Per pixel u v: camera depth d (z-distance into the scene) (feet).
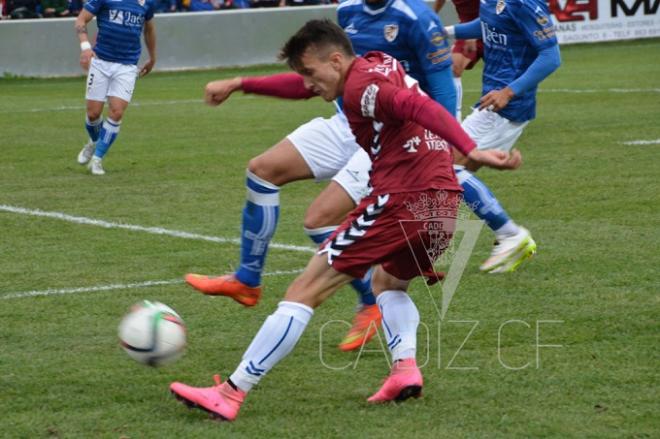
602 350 38.99
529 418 32.50
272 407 34.04
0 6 185.98
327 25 33.04
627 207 65.41
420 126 33.14
